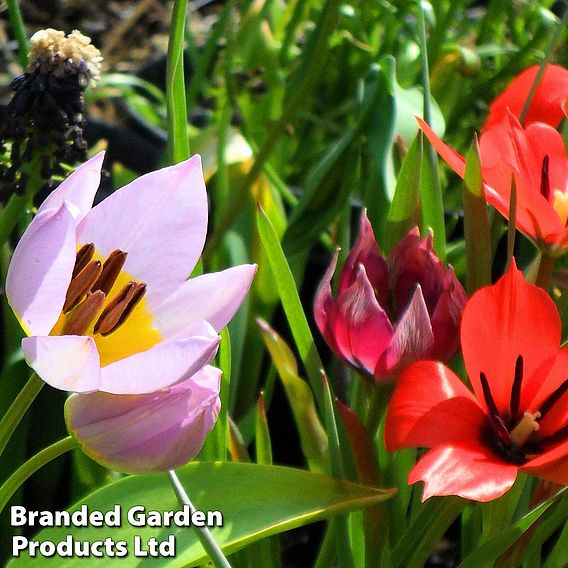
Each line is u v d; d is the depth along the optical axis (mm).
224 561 379
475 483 362
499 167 438
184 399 349
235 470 434
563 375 398
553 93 490
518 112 488
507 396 401
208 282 377
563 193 447
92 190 365
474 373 391
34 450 568
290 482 428
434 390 384
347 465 447
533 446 397
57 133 462
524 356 398
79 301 372
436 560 622
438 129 641
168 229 380
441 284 419
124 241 381
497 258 697
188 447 353
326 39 608
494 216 512
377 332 410
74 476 540
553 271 452
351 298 410
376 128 606
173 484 379
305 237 623
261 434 465
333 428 425
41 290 350
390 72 612
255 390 652
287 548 623
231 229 644
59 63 454
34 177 478
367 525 440
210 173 684
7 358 560
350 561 438
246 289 376
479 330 390
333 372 606
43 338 337
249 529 420
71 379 344
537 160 448
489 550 415
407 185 464
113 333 375
